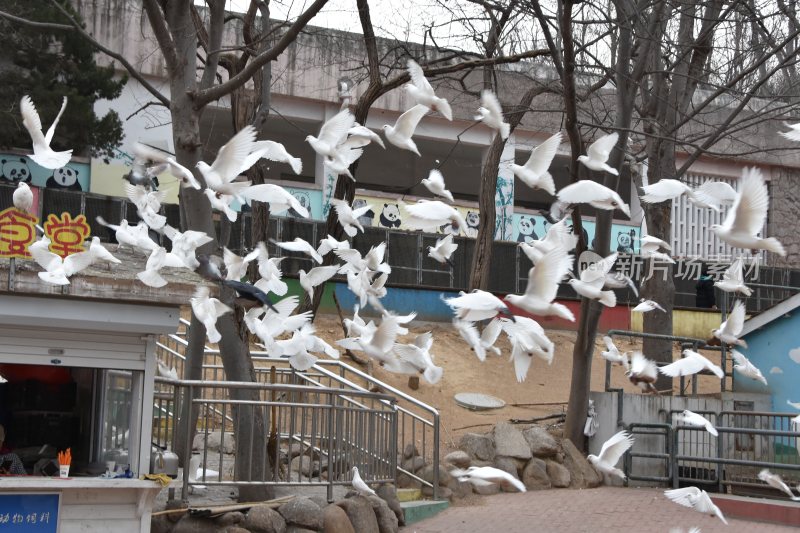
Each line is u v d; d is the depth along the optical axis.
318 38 23.70
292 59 25.12
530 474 15.40
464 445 15.53
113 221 21.06
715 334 11.92
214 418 14.81
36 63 21.34
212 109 26.08
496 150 20.16
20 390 9.80
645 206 20.80
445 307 23.72
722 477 15.81
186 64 12.33
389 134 10.22
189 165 12.19
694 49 19.56
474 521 12.86
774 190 29.09
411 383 18.81
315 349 10.41
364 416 12.11
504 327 10.13
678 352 25.08
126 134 23.91
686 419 11.05
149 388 9.84
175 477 10.15
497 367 21.20
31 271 9.03
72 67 21.62
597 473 15.96
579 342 16.83
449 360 21.05
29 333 9.42
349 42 25.47
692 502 10.00
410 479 14.05
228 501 11.00
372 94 16.52
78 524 9.27
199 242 9.99
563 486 15.51
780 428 16.11
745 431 14.72
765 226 28.95
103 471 9.79
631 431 16.45
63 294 9.14
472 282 20.25
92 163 22.94
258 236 17.41
